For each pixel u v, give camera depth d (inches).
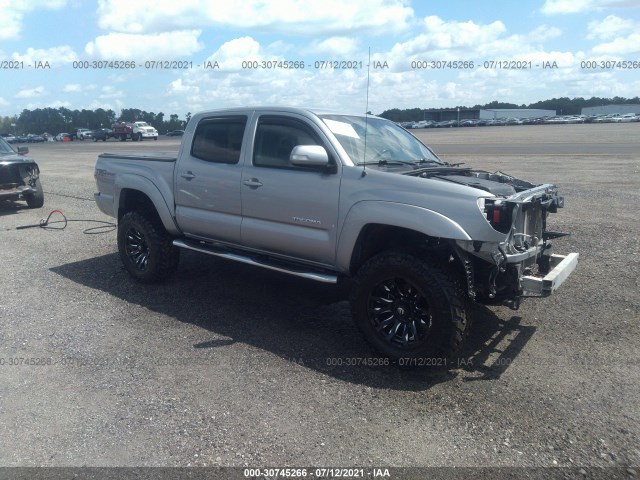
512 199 162.7
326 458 127.3
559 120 3336.6
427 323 167.2
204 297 236.7
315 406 149.3
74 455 129.9
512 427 138.7
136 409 148.7
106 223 407.5
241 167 208.5
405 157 208.4
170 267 249.6
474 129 2647.6
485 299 198.2
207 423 141.7
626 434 135.3
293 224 195.0
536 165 723.4
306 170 190.4
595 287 237.0
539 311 214.7
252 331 200.2
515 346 185.5
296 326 205.0
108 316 215.3
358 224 175.6
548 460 126.0
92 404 151.8
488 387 158.9
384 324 174.1
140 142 2057.1
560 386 158.7
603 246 295.9
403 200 167.9
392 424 140.6
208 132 225.6
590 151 968.9
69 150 1565.0
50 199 540.7
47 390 159.5
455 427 138.9
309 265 199.3
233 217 214.8
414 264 163.2
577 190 494.0
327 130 189.6
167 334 197.8
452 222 158.7
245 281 258.7
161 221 251.8
